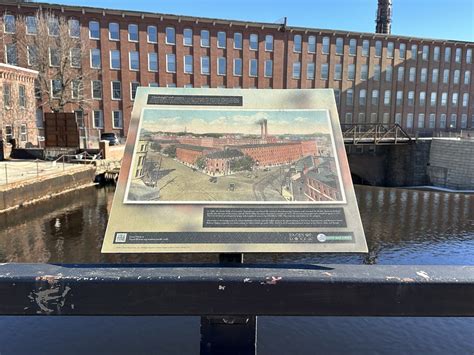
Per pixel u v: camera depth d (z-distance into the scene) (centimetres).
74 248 1005
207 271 159
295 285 154
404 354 433
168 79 3803
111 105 3672
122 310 155
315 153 206
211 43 3894
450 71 4656
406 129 4547
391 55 4469
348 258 911
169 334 463
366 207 1552
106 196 1745
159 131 212
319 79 4247
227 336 174
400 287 154
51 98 3238
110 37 3606
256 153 206
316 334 475
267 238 173
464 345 452
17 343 435
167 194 187
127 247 169
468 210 1492
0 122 2327
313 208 184
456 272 160
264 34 4041
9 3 3256
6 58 3288
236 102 227
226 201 185
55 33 3281
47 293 152
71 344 436
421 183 2952
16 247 1013
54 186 1673
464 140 2680
